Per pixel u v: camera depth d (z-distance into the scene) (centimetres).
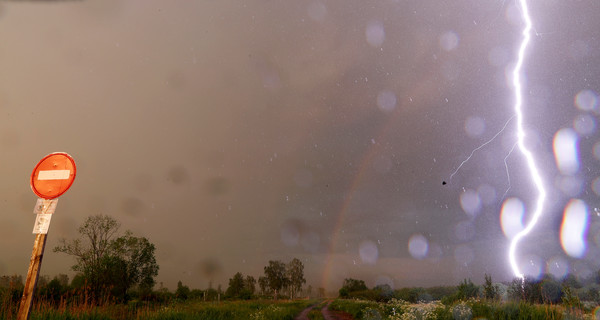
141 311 1062
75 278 2281
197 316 1176
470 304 929
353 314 1817
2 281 748
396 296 3981
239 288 6656
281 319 1596
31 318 682
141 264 2542
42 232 441
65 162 467
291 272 8312
